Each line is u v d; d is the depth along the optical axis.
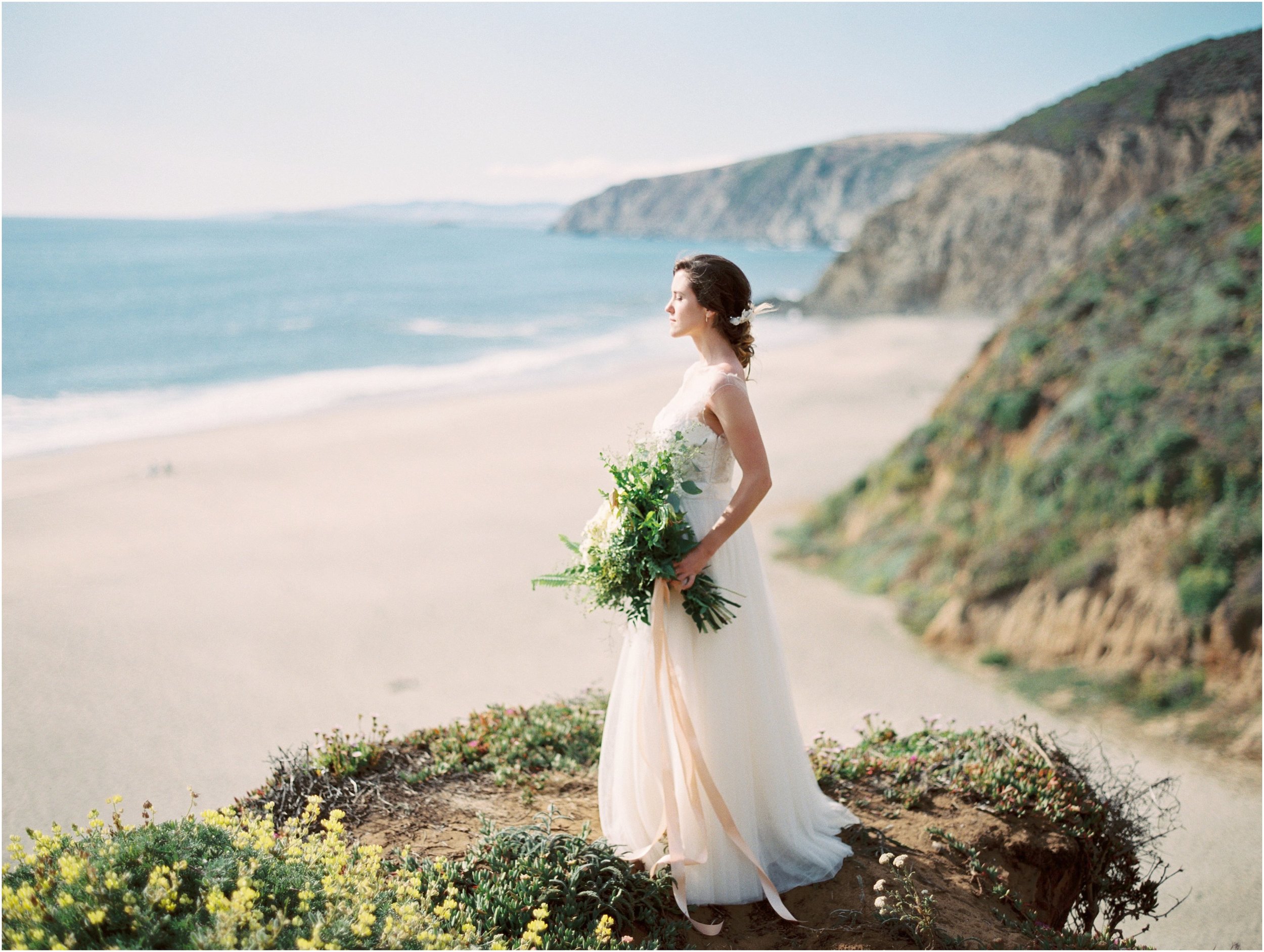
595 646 12.56
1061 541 12.92
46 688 11.24
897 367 37.03
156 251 123.75
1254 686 10.30
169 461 23.30
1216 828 8.01
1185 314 14.07
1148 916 4.18
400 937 2.46
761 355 42.59
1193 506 11.99
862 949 2.99
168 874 2.51
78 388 34.31
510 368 40.09
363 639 12.92
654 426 3.37
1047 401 14.96
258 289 78.38
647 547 3.11
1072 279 16.67
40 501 19.75
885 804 4.06
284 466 23.09
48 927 2.29
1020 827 3.92
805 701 10.94
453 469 22.89
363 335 51.69
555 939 2.82
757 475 3.12
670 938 2.97
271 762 4.04
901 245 55.66
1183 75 35.25
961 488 15.21
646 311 66.50
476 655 12.29
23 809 8.44
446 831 3.56
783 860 3.39
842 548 16.23
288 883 2.61
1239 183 15.47
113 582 15.12
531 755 4.30
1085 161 46.09
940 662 12.27
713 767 3.26
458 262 122.88
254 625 13.41
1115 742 9.95
